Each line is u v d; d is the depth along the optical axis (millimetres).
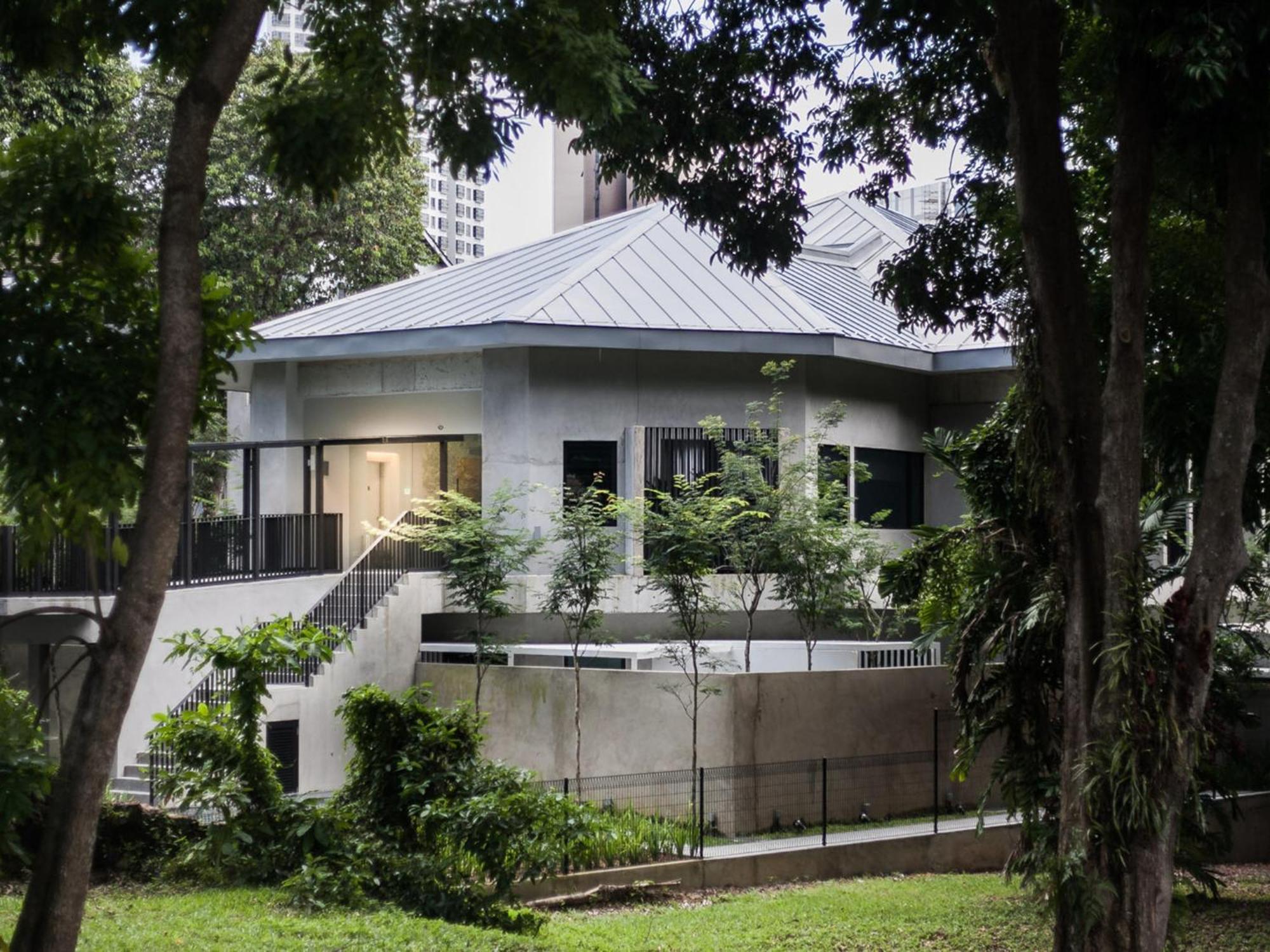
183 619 21344
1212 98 10828
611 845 17047
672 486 26078
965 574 15836
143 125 37250
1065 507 12641
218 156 37906
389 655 23438
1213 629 11992
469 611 23969
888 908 16141
